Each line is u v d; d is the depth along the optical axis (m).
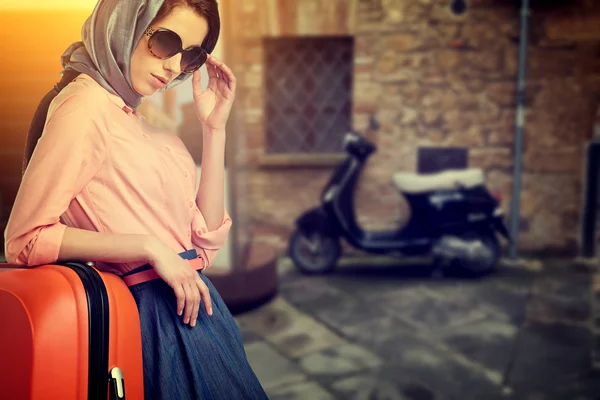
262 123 4.98
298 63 5.08
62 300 0.79
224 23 3.40
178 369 0.91
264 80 5.04
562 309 3.84
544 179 5.06
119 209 0.91
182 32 0.92
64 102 0.87
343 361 3.03
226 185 3.59
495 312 3.80
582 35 4.86
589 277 4.56
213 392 0.94
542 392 2.68
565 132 5.00
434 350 3.19
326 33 4.88
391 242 4.50
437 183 4.44
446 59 4.97
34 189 0.83
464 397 2.64
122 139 0.90
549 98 4.96
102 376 0.81
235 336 1.04
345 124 5.17
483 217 4.44
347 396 2.64
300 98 5.13
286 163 5.03
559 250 5.12
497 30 4.93
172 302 0.95
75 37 1.71
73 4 1.69
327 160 5.04
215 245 1.10
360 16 4.90
